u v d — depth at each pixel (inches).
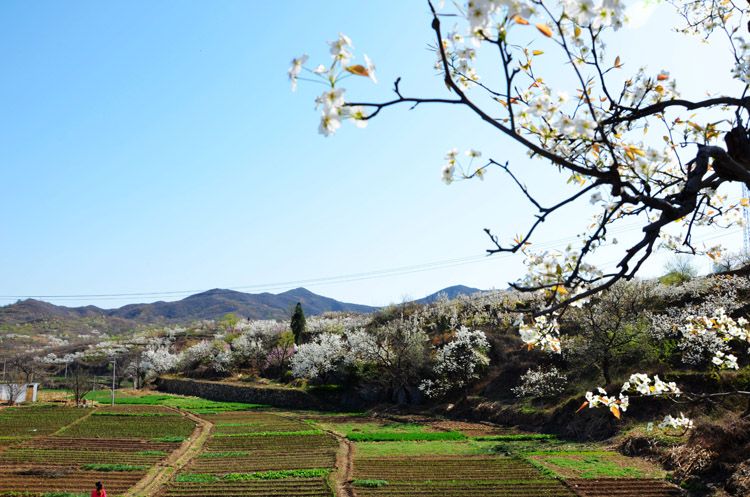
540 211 122.3
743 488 563.5
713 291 1293.1
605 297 1194.0
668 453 773.3
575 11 91.7
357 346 1925.4
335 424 1429.6
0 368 3575.3
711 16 202.1
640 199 106.7
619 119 133.1
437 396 1651.1
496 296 2130.9
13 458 981.8
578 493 671.1
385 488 739.4
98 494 620.7
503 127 96.8
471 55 136.1
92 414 1662.2
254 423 1456.7
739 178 127.5
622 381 1095.6
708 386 941.2
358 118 93.6
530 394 1397.6
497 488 717.9
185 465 924.6
